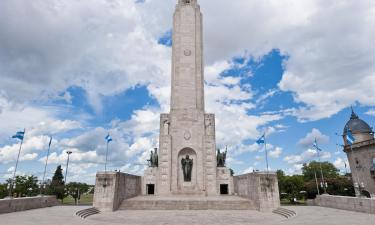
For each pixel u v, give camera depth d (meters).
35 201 28.31
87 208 27.27
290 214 24.27
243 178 35.84
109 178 29.39
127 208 30.36
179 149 42.34
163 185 40.62
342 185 61.81
